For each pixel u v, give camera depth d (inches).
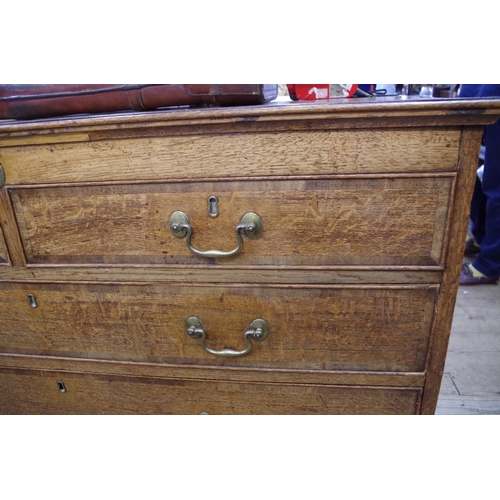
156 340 31.2
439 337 27.7
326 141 23.9
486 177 59.4
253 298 28.6
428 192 24.3
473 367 47.3
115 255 28.6
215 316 29.5
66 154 26.2
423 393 29.8
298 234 26.2
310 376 30.4
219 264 27.7
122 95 26.7
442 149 23.2
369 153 23.8
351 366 29.8
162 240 27.6
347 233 25.8
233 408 33.0
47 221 28.4
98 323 31.4
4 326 32.9
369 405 31.0
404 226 25.2
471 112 21.7
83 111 27.8
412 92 41.0
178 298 29.4
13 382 35.4
